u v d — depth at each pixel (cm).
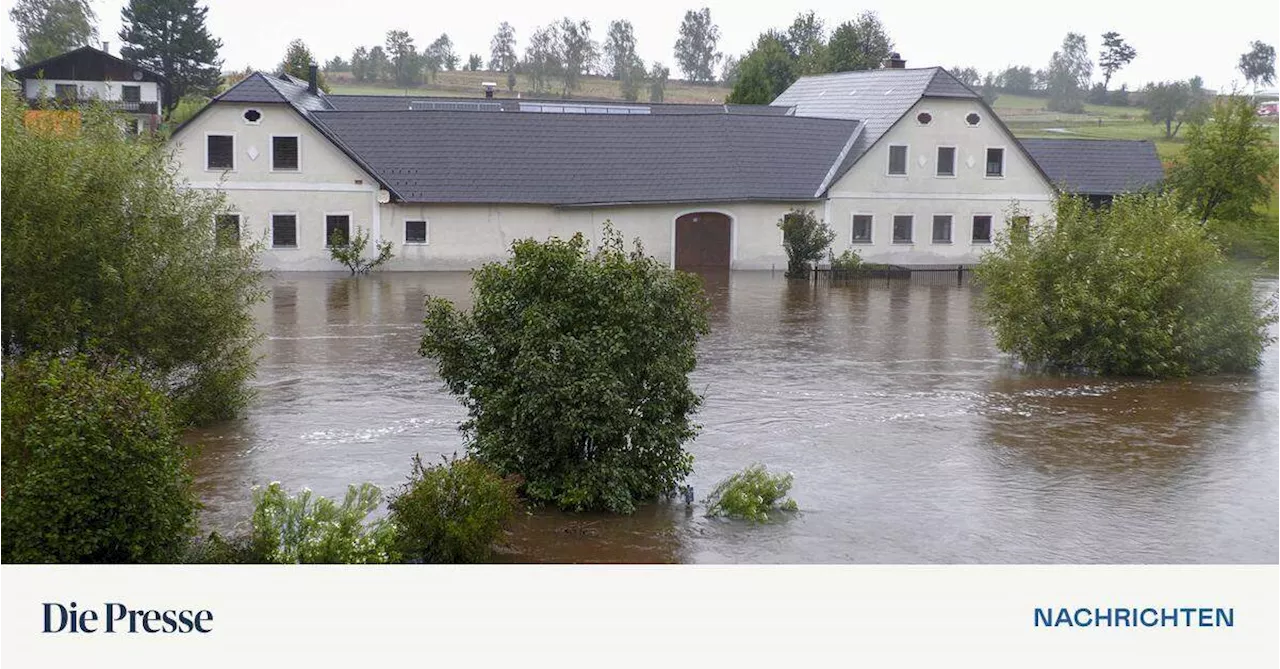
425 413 1742
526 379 1258
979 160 4416
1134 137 7806
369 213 3850
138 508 959
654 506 1320
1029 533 1252
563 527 1230
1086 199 2442
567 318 1277
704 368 2198
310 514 1047
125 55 8388
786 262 4291
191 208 1652
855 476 1467
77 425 938
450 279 3669
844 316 3002
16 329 1451
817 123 4484
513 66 12612
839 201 4291
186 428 1595
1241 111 4866
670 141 4278
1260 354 2408
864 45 8400
